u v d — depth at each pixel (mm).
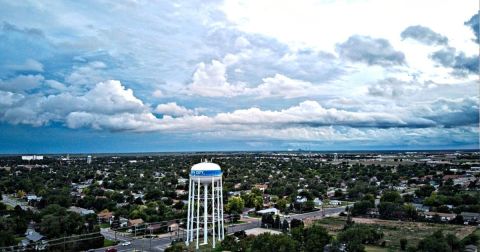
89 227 178125
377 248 154375
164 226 190125
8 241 155125
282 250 133250
